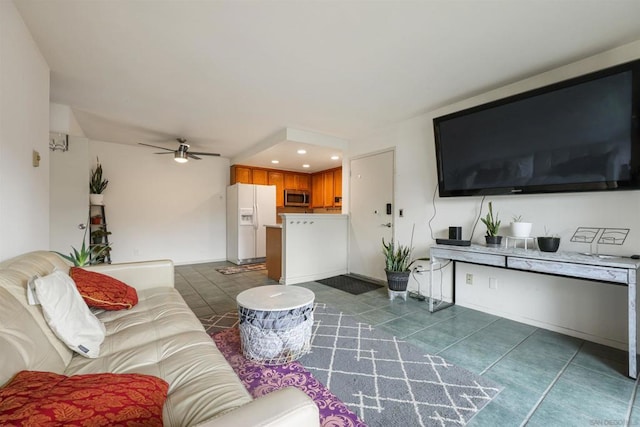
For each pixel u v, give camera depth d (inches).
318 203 269.1
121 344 53.0
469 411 56.0
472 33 74.9
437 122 116.7
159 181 210.5
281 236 161.0
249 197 223.5
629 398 60.2
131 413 29.4
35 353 38.3
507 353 79.5
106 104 124.0
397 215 148.4
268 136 173.9
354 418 53.7
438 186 122.3
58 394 28.1
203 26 72.2
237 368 70.7
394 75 98.0
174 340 54.8
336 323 101.0
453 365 73.0
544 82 96.2
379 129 159.2
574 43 79.5
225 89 109.0
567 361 75.3
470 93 112.6
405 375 68.4
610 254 82.7
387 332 93.5
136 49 82.4
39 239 81.0
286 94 113.7
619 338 82.4
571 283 91.7
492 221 109.5
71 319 48.3
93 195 168.7
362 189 171.6
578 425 52.5
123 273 87.0
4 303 38.5
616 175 77.0
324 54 85.1
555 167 87.7
